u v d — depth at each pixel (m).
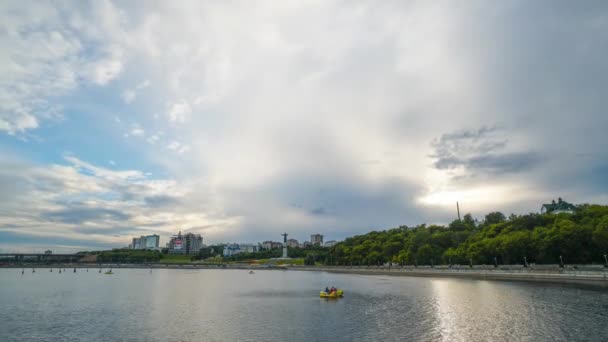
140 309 92.25
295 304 98.88
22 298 116.38
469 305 84.94
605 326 59.06
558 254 139.38
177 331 66.31
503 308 78.00
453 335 58.59
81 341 60.28
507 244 160.12
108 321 76.00
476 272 160.88
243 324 71.50
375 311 82.94
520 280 134.50
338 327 67.06
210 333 64.50
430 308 83.94
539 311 72.38
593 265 125.19
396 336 59.41
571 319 64.38
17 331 67.31
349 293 121.12
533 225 175.75
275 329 66.62
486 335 57.53
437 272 188.12
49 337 63.00
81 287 158.38
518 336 55.91
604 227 128.62
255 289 147.50
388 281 172.62
